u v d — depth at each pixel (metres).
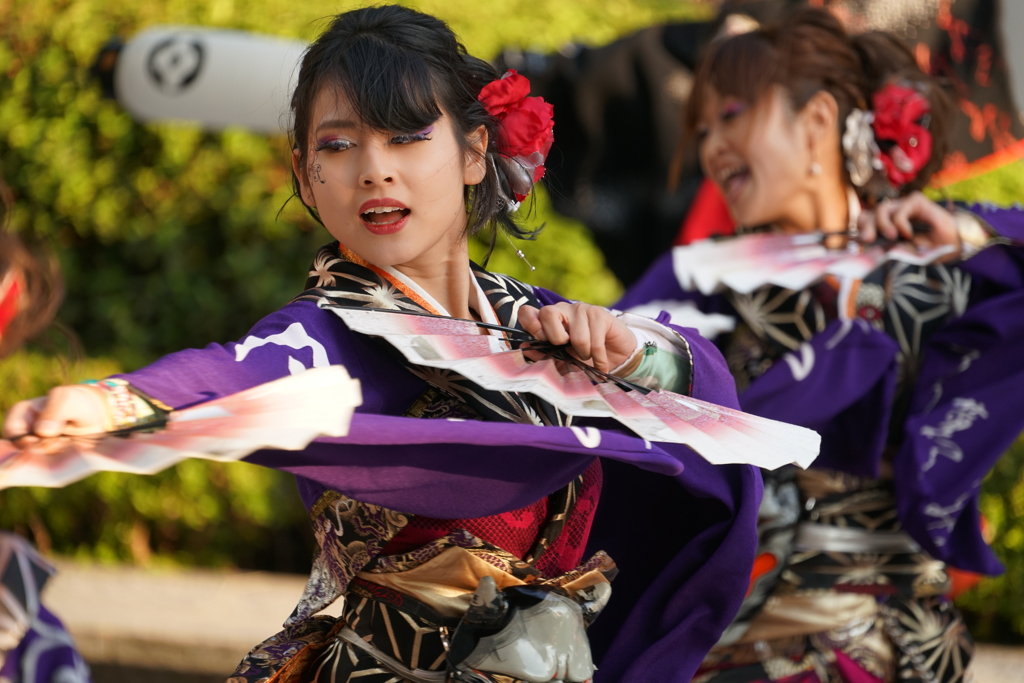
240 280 15.96
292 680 5.31
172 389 4.09
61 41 17.05
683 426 5.09
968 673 8.46
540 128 5.39
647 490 6.03
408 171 4.93
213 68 12.43
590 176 14.01
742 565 5.75
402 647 5.07
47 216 17.20
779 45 8.78
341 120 4.91
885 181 9.02
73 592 13.99
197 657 12.22
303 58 5.21
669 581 5.91
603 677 5.94
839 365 8.29
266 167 16.00
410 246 5.00
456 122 5.11
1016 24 12.12
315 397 4.12
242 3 15.84
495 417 5.03
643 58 13.58
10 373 15.84
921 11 11.76
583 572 5.38
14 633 5.35
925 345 8.66
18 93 17.17
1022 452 12.87
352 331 4.92
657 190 13.84
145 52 12.78
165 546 15.96
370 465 4.69
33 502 15.99
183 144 16.28
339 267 5.12
